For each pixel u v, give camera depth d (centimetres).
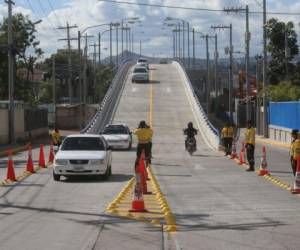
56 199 2111
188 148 4591
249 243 1322
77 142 2938
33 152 5256
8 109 6450
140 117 8162
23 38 9425
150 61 17962
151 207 1886
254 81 10588
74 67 16312
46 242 1357
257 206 1888
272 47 9288
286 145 5906
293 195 2170
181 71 12688
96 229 1512
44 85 15588
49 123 10081
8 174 2744
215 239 1370
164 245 1312
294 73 9175
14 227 1555
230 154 4491
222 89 16450
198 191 2312
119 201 2031
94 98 15150
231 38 10450
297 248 1269
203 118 7338
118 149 5291
